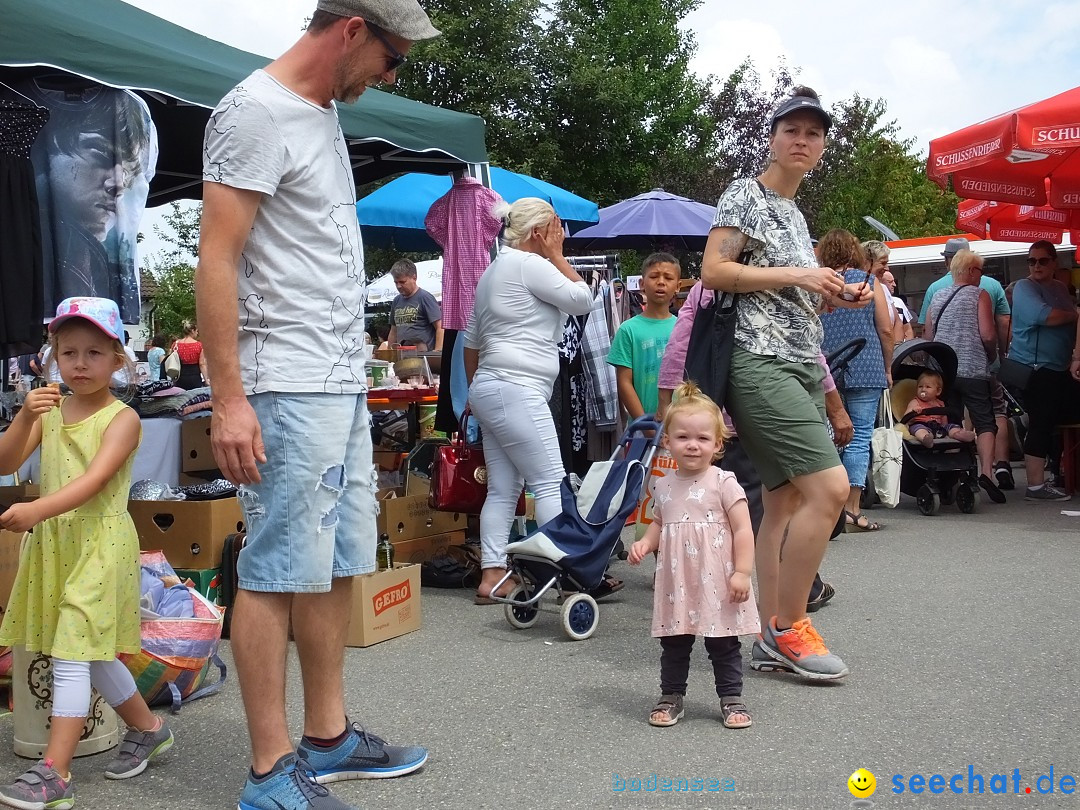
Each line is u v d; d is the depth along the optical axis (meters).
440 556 6.77
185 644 4.07
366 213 10.53
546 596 6.25
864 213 34.56
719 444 3.99
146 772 3.46
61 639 3.20
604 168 27.27
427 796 3.21
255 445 2.86
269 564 2.96
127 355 3.54
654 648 5.04
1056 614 5.38
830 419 5.21
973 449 9.18
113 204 4.90
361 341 3.18
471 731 3.82
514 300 5.73
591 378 7.64
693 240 14.67
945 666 4.52
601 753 3.56
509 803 3.14
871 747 3.56
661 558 3.93
